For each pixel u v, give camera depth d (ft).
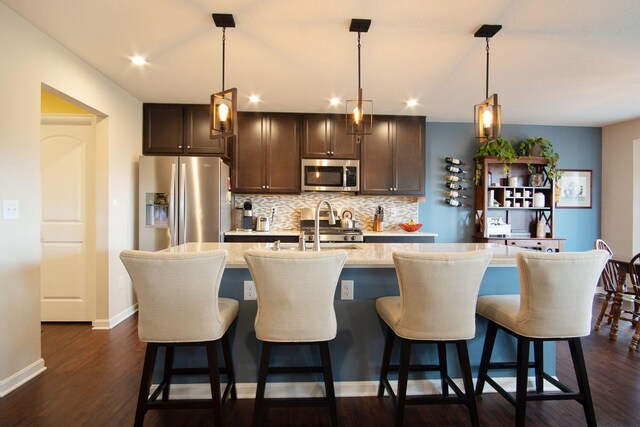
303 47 8.71
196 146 13.55
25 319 7.47
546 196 15.65
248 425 6.08
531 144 15.40
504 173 15.93
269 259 5.16
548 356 7.43
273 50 8.87
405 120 14.69
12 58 7.15
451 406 6.78
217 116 7.24
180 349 6.95
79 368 8.08
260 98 12.67
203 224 12.23
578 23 7.51
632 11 7.02
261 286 5.29
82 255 11.33
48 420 6.10
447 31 7.88
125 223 11.99
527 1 6.73
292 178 14.34
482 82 10.96
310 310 5.32
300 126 14.38
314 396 7.00
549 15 7.20
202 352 6.96
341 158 14.47
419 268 5.24
